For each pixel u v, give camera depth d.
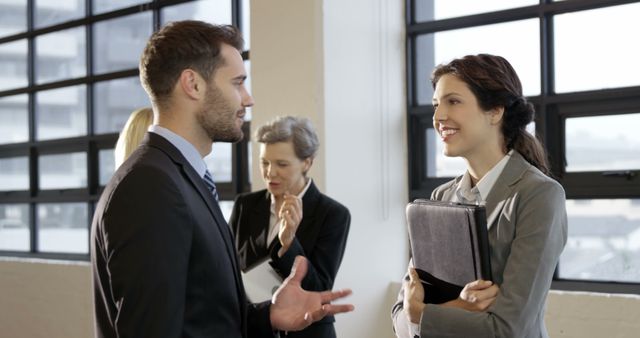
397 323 2.05
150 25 5.46
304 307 1.86
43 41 6.28
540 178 1.87
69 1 6.06
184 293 1.52
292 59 4.10
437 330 1.82
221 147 5.00
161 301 1.46
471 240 1.78
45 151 6.27
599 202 3.73
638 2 3.59
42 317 5.81
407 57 4.45
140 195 1.51
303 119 2.91
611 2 3.67
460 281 1.84
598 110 3.72
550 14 3.89
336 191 4.02
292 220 2.58
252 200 3.00
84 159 5.96
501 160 1.94
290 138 2.85
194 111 1.72
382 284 4.28
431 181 4.38
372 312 4.22
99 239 1.58
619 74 3.67
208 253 1.60
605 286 3.66
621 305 3.34
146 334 1.44
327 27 4.01
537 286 1.78
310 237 2.80
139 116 2.18
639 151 3.60
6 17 6.59
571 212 3.83
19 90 6.42
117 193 1.52
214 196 1.76
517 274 1.78
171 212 1.51
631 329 3.31
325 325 2.72
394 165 4.38
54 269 5.71
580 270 3.80
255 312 1.89
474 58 1.94
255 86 4.25
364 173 4.20
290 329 1.84
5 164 6.66
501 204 1.89
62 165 6.15
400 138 4.43
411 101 4.44
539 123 3.90
